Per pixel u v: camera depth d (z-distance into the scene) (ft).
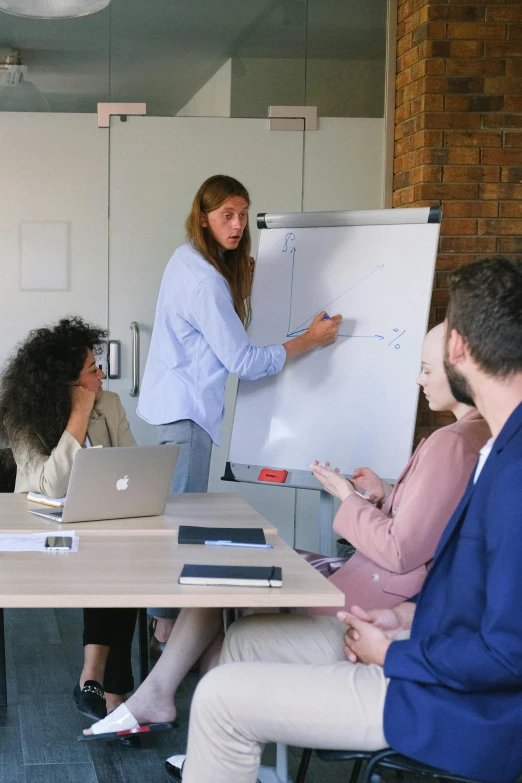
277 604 5.97
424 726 5.18
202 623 7.97
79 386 9.75
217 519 8.56
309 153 15.85
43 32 14.97
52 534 7.75
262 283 11.82
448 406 7.68
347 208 16.05
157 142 15.39
